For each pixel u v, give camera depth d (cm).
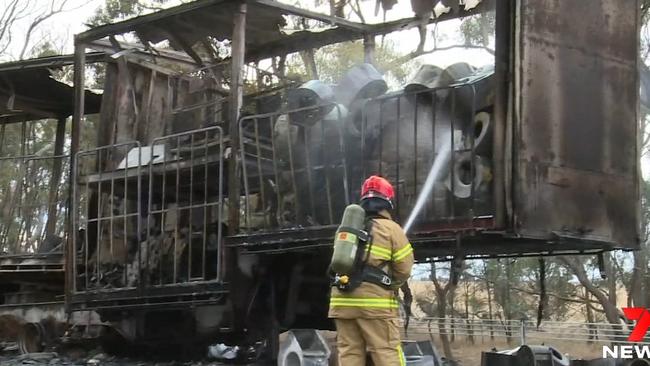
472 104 683
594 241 707
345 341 554
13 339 1084
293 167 777
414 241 714
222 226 829
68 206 1009
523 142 659
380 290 539
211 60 1066
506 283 2762
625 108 754
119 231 985
